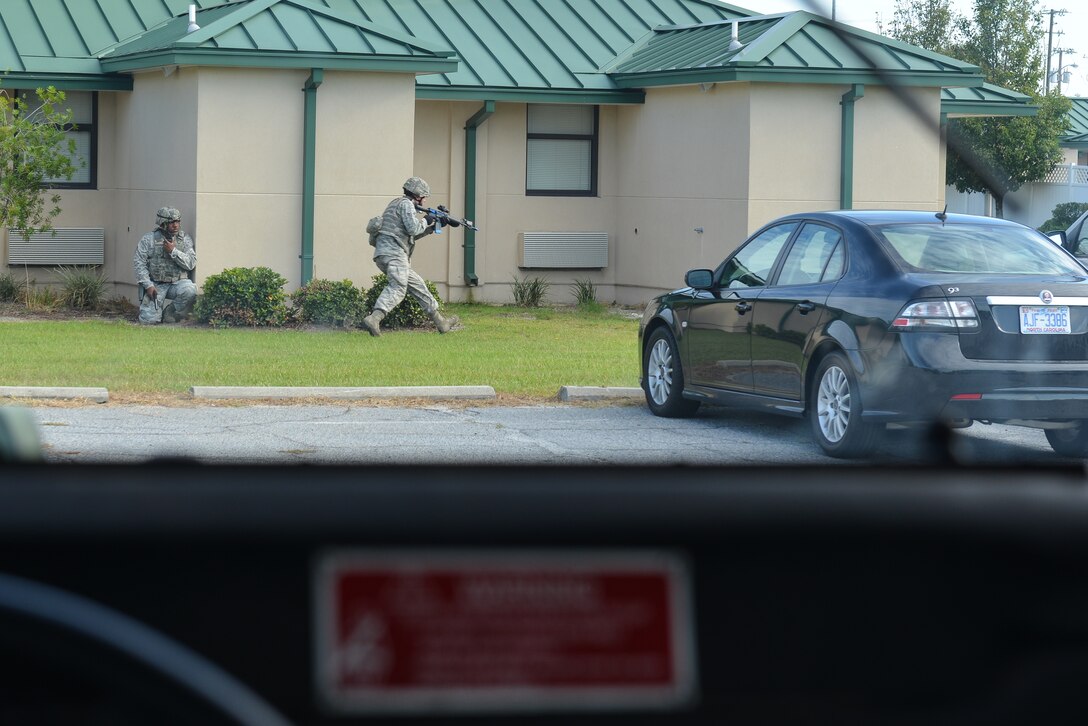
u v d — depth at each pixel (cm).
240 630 244
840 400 1535
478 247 3909
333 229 3341
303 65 3231
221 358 2405
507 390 2127
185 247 3144
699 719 251
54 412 1772
